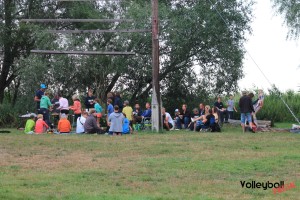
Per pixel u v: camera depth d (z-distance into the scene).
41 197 11.60
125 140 21.67
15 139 22.02
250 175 14.40
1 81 39.41
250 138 22.48
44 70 34.72
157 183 13.39
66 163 16.19
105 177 14.06
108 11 36.72
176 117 29.95
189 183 13.38
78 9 36.66
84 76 36.25
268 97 41.19
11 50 38.53
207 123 26.95
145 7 35.75
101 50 35.59
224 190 12.63
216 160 16.59
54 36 35.72
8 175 14.20
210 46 37.44
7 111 32.56
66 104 28.39
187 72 38.53
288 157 17.08
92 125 24.97
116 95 27.39
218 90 38.47
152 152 18.41
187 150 18.84
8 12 37.06
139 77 37.66
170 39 36.22
